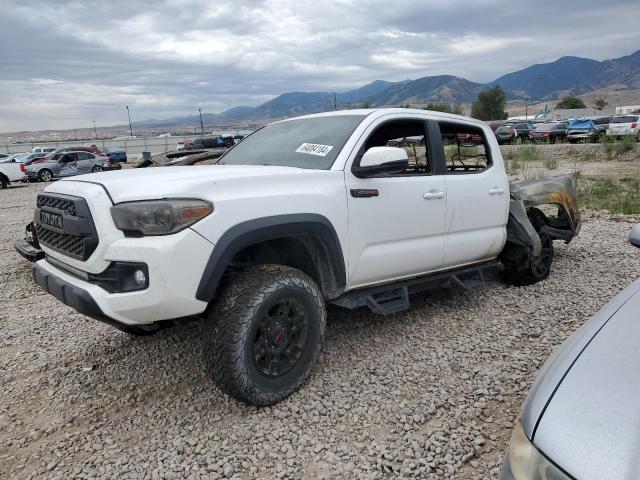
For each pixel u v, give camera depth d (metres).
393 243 4.14
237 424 3.22
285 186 3.46
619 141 25.69
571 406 1.63
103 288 3.10
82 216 3.11
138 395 3.65
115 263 3.05
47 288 3.53
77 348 4.53
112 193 3.12
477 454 2.86
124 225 2.99
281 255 3.94
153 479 2.74
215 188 3.14
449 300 5.34
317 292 3.53
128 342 4.59
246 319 3.12
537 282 5.79
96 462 2.92
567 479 1.47
